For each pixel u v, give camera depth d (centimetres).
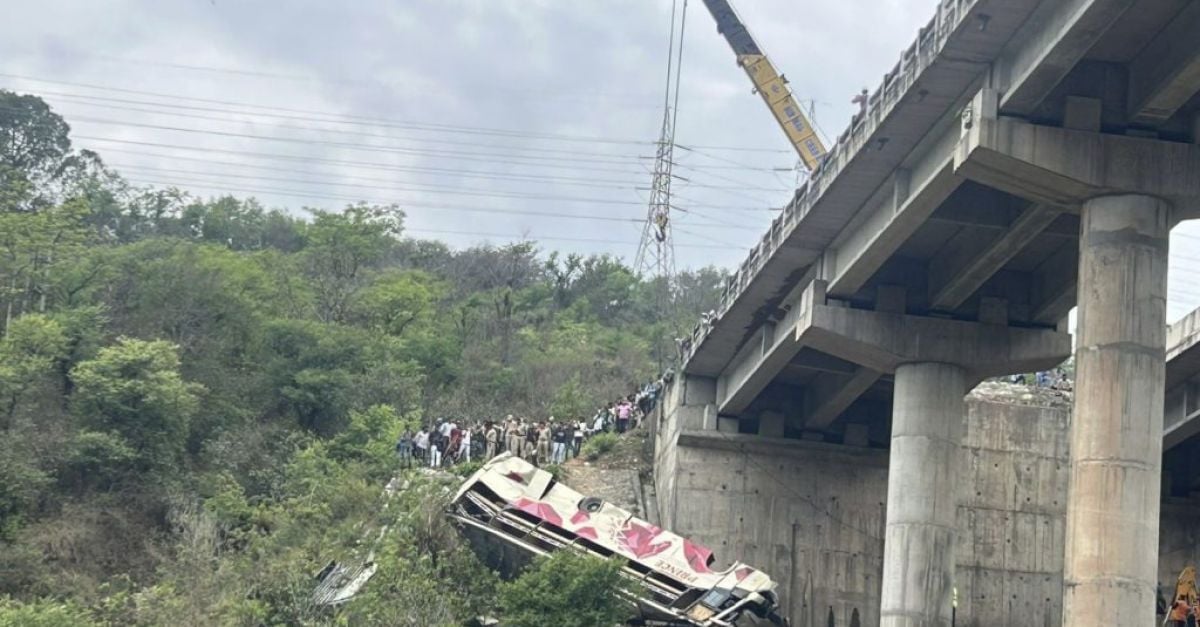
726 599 5175
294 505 6022
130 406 6600
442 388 8888
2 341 6962
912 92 4278
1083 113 4019
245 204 12962
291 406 7450
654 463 7100
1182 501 6400
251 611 5134
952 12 4038
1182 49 3788
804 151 9081
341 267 9312
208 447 6931
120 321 7644
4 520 6197
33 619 5028
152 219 12344
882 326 5350
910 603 5162
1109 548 3753
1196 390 5931
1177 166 3984
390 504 5562
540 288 11938
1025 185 4094
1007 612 6406
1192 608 5388
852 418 6625
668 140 11850
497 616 5228
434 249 12619
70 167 11781
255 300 8238
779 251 5462
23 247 7638
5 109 11556
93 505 6338
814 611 6400
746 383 6312
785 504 6519
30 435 6512
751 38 9281
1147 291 3906
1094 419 3844
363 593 5119
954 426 5341
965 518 6481
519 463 5566
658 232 11825
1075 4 3678
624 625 5150
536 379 9494
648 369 10038
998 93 4053
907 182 4744
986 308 5384
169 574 5572
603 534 5375
